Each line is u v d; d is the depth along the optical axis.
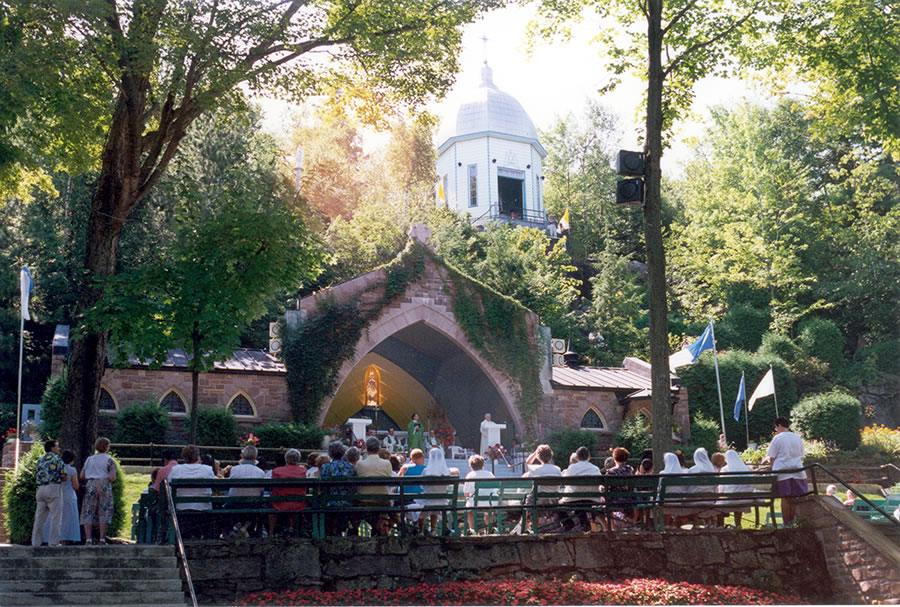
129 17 16.41
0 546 13.00
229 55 17.12
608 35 21.66
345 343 31.47
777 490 16.17
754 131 54.69
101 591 12.07
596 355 47.81
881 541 14.65
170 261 18.30
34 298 39.81
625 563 14.56
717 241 54.31
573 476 14.75
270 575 12.91
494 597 12.76
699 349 32.78
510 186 61.75
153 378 28.61
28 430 27.08
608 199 65.69
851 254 49.41
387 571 13.40
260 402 30.05
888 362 46.75
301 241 19.48
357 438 30.14
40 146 20.08
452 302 33.53
